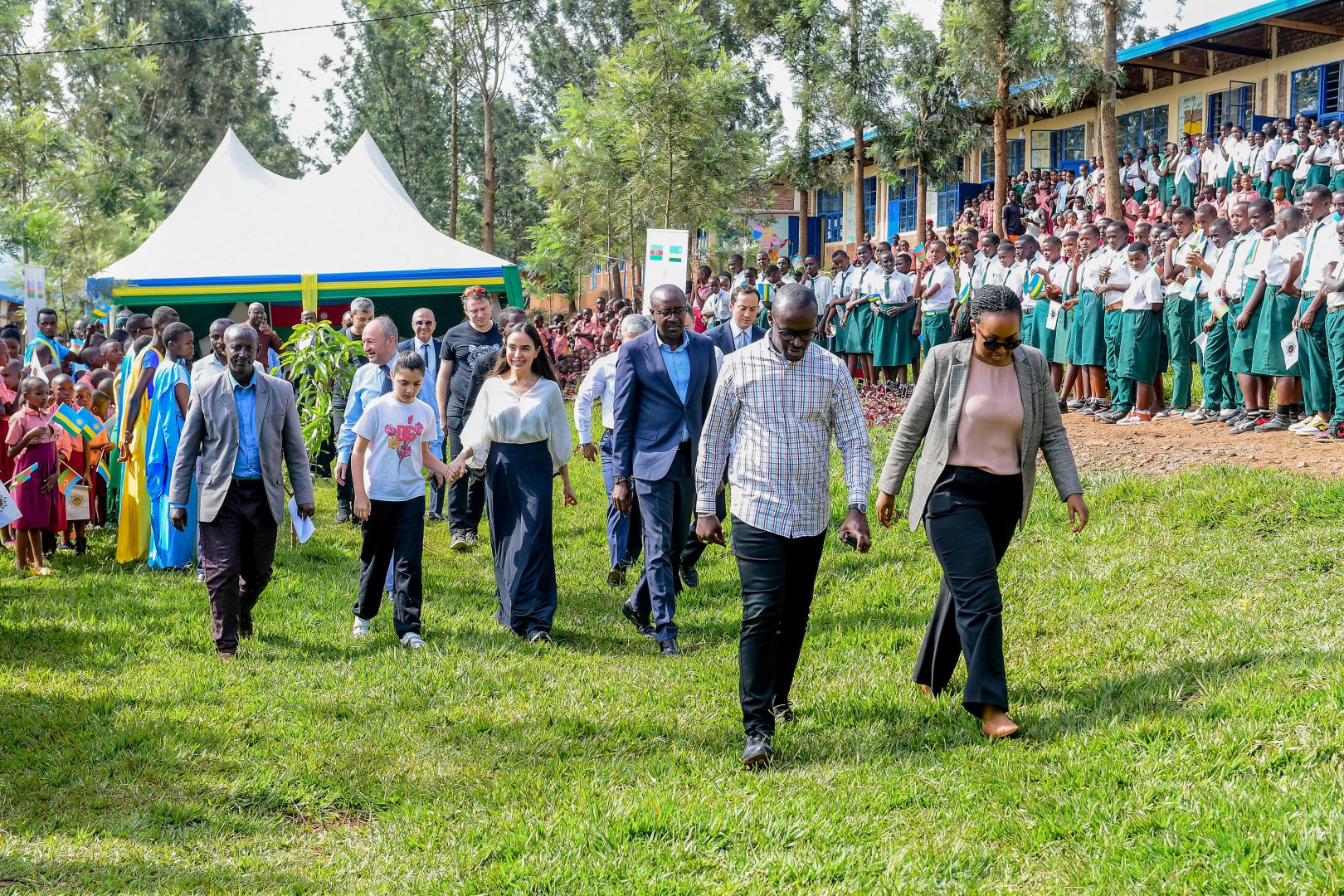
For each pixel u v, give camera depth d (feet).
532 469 23.91
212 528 22.40
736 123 106.93
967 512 17.10
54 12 101.81
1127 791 14.02
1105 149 65.16
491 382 24.04
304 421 35.99
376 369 27.04
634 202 77.97
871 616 23.41
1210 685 16.76
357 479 23.08
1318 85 79.36
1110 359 38.01
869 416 41.88
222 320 31.17
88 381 33.09
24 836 14.42
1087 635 20.40
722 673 20.89
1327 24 76.74
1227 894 11.57
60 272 97.25
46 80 97.40
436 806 15.35
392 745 17.61
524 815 14.92
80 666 21.31
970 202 94.84
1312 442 30.22
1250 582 21.35
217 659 22.07
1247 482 25.30
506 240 133.18
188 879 13.34
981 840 13.52
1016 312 16.70
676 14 70.54
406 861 13.84
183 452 22.56
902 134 82.84
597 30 129.80
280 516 22.95
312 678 20.88
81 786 15.98
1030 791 14.46
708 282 59.67
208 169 64.08
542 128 142.82
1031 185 83.76
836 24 84.23
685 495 23.49
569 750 17.38
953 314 45.88
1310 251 30.37
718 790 15.40
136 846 14.24
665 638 22.59
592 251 83.97
